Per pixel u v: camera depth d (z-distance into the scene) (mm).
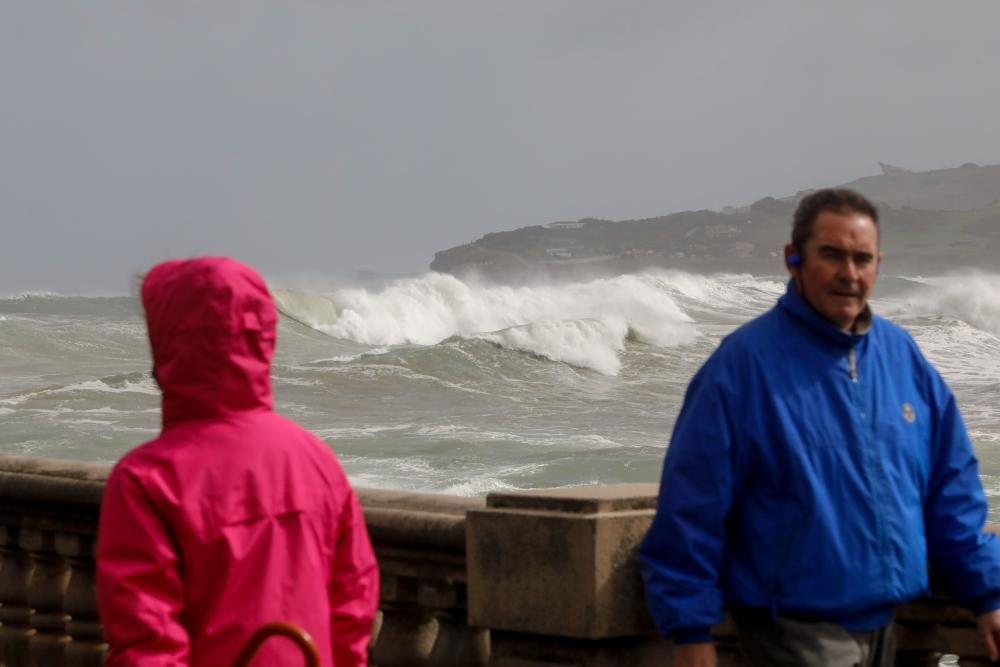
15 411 36312
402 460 29531
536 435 33969
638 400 44125
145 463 3891
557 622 4676
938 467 4504
